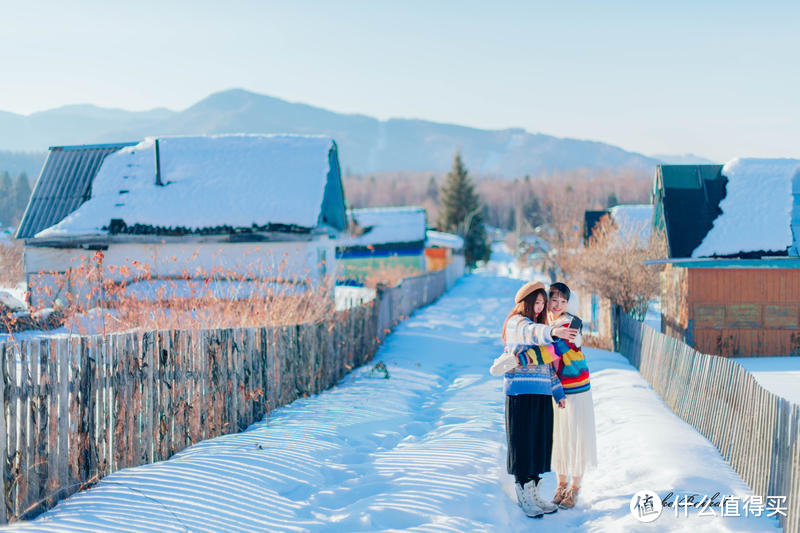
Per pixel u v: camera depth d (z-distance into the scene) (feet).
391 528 15.81
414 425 28.14
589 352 47.42
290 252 64.59
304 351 34.19
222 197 67.21
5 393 15.55
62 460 17.11
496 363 17.97
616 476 19.85
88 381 18.13
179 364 22.48
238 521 15.84
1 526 14.71
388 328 63.16
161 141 74.28
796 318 53.16
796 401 32.53
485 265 251.60
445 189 226.38
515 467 17.57
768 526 15.71
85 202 69.15
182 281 62.13
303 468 20.54
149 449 20.71
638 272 57.47
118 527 14.79
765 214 54.75
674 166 59.47
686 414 26.25
